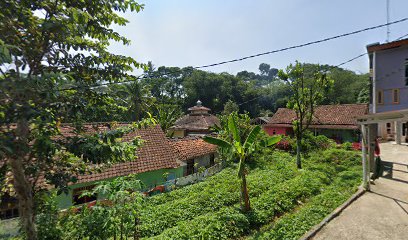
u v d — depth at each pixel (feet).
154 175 45.50
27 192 13.75
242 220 27.22
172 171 51.52
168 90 182.70
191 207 33.22
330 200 30.53
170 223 29.50
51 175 14.20
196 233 25.07
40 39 13.33
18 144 10.71
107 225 19.02
